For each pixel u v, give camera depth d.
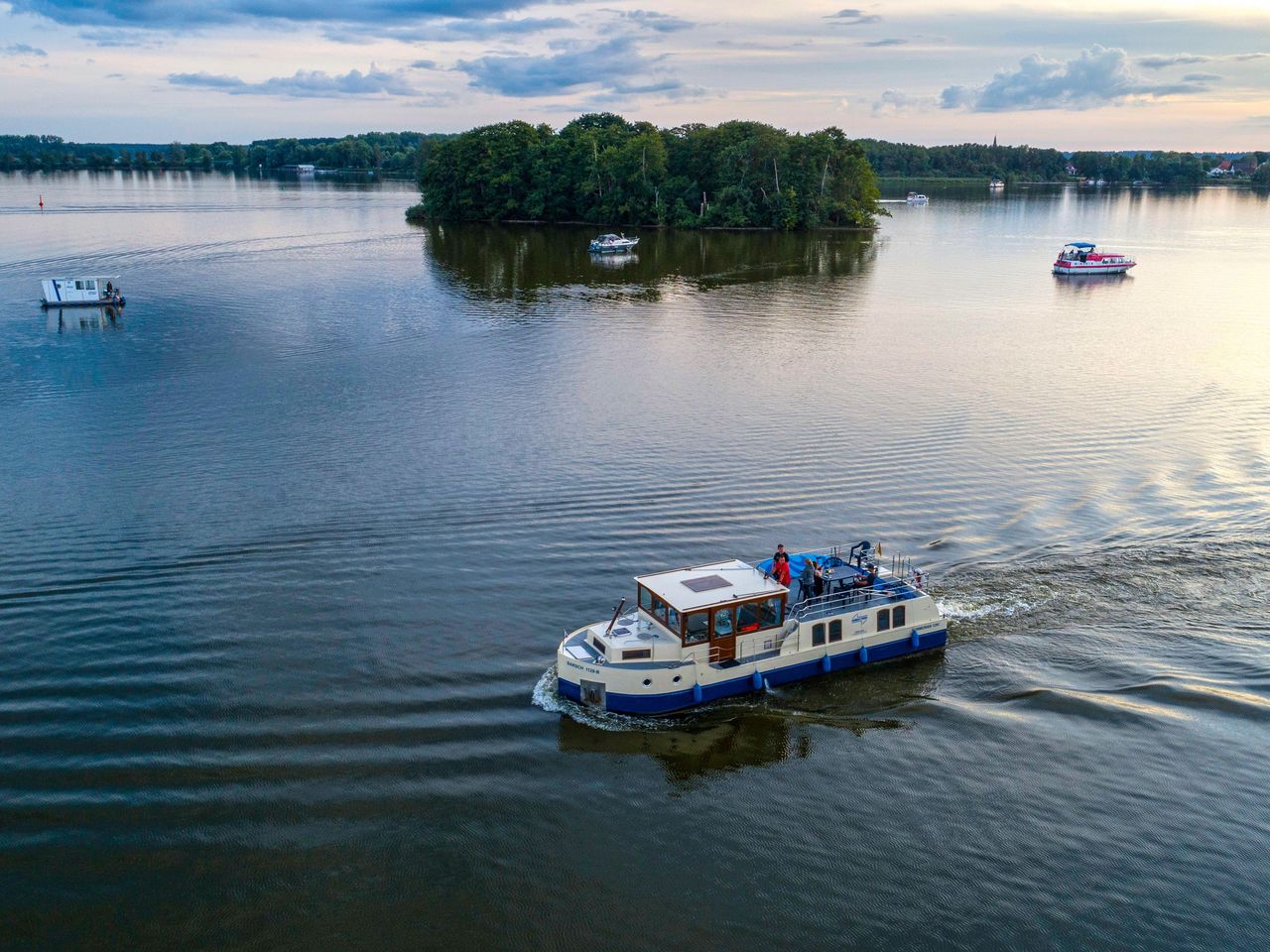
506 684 38.38
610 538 50.94
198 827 30.56
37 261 147.12
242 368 88.31
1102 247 190.75
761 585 39.12
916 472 60.69
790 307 121.94
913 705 37.72
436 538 50.94
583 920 27.42
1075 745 35.12
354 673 38.84
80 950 26.23
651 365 90.69
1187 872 29.28
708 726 36.53
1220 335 105.06
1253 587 45.44
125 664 39.25
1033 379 85.50
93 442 66.69
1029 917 27.62
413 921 27.28
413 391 80.81
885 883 28.89
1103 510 54.53
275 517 53.59
